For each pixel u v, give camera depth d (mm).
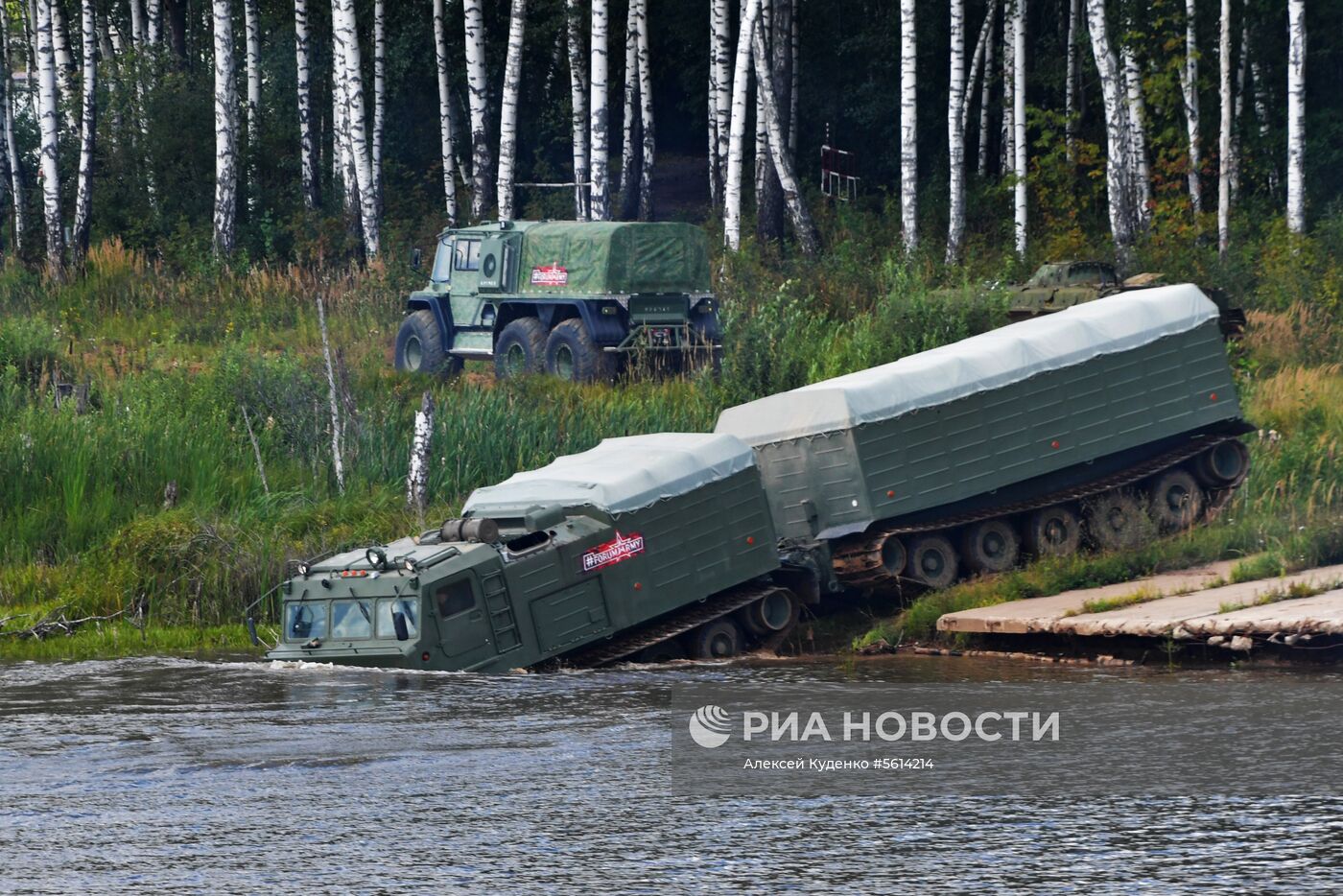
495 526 61312
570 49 163375
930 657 63000
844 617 71625
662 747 44531
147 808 38188
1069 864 32844
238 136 178375
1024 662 60031
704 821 36562
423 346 112688
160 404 92000
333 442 86875
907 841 34781
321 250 156750
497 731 46812
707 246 108688
